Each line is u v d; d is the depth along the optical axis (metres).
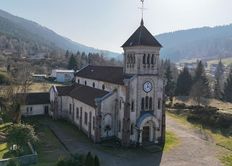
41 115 80.44
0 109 74.19
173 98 124.00
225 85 130.38
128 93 55.19
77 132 64.50
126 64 58.81
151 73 57.41
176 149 55.97
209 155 53.22
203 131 71.56
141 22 57.81
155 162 48.78
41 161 46.81
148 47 55.91
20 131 47.06
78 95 69.19
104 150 53.66
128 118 55.41
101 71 71.62
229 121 76.31
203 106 99.38
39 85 127.25
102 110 57.50
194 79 130.38
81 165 39.25
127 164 47.44
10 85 78.25
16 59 193.75
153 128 58.56
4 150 49.84
